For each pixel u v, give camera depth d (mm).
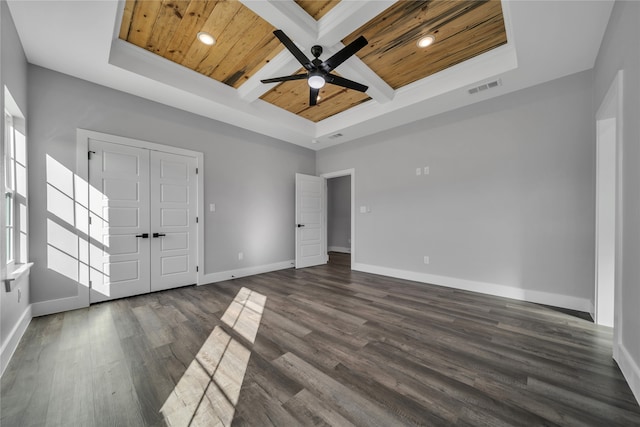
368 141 5008
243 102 3973
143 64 3010
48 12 2102
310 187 5695
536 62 2732
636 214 1605
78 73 2945
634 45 1650
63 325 2543
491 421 1361
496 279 3475
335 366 1859
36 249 2752
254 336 2318
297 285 4031
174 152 3812
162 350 2076
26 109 2662
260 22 2561
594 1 1982
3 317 1910
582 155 2895
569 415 1400
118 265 3324
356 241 5188
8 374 1765
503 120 3422
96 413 1426
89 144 3109
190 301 3262
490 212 3527
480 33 2689
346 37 2715
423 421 1360
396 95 3867
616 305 1868
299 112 4695
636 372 1527
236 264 4551
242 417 1394
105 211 3221
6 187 2410
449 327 2494
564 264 3004
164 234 3719
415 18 2484
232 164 4516
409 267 4379
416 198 4301
